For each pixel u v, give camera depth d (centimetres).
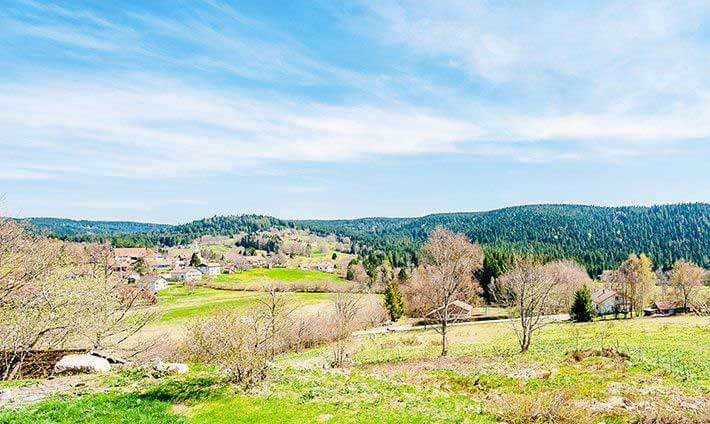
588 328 6875
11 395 1986
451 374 3108
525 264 4784
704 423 1862
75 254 3759
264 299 3269
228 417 1730
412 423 1702
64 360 2523
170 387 2089
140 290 4322
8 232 2897
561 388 2447
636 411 2017
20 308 2781
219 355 2183
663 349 4159
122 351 3847
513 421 1825
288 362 3947
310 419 1717
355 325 7338
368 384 2280
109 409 1759
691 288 10156
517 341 5709
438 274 7012
